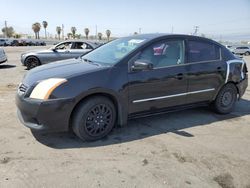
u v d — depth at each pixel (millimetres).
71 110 3914
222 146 4203
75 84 3918
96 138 4234
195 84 5109
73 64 4586
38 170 3342
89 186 3061
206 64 5223
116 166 3500
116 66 4281
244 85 5973
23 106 3928
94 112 4145
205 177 3328
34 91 3889
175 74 4785
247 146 4238
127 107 4402
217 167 3568
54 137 4297
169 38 4875
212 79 5344
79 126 4039
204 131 4793
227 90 5684
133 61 4398
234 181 3271
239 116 5699
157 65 4660
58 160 3598
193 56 5105
